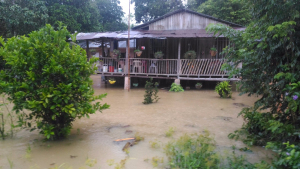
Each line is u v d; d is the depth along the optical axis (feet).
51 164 11.44
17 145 13.93
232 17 54.75
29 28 48.21
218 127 17.65
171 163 10.79
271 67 13.17
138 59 43.37
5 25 46.11
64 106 13.67
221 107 25.49
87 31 67.77
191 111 23.35
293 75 11.34
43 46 13.23
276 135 12.73
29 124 14.47
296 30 11.62
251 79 14.73
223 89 32.24
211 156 10.94
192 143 12.80
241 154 12.46
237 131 14.69
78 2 62.13
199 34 38.52
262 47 12.69
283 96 12.64
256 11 12.77
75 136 15.61
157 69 43.75
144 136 15.51
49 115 14.38
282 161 9.09
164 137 15.28
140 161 11.72
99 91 39.09
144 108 24.79
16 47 14.05
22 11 45.57
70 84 13.03
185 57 41.22
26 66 13.39
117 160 11.86
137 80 48.52
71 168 10.88
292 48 11.43
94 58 15.19
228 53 15.43
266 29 11.97
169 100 30.09
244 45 14.29
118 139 15.02
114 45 49.49
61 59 13.51
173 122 19.10
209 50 44.60
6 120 19.52
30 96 13.34
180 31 42.55
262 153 12.64
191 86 46.42
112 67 42.96
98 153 12.78
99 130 16.97
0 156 12.32
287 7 10.85
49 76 13.46
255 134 14.61
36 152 12.88
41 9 49.24
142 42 47.26
